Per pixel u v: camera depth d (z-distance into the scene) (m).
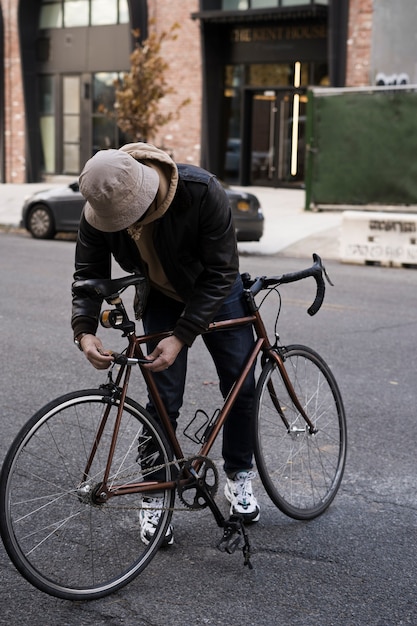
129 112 21.25
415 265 14.02
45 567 3.67
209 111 26.09
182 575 3.82
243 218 15.15
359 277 12.73
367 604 3.59
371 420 5.95
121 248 3.82
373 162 19.47
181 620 3.45
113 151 3.51
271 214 19.88
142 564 3.74
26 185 29.55
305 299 10.59
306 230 17.53
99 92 28.72
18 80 30.05
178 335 3.77
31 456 3.71
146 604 3.58
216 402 6.25
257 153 26.23
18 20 29.34
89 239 3.85
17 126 30.34
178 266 3.84
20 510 3.67
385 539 4.20
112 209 3.46
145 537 3.83
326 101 19.73
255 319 4.24
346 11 22.61
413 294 11.22
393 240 14.01
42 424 3.53
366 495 4.72
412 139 19.05
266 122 25.89
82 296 3.85
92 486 3.66
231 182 26.67
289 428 4.47
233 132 26.42
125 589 3.70
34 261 13.66
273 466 4.57
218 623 3.43
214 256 3.80
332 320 9.28
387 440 5.56
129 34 27.44
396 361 7.54
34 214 17.06
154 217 3.62
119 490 3.71
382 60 22.22
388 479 4.93
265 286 4.30
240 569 3.88
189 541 4.15
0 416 5.89
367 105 19.31
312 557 4.00
